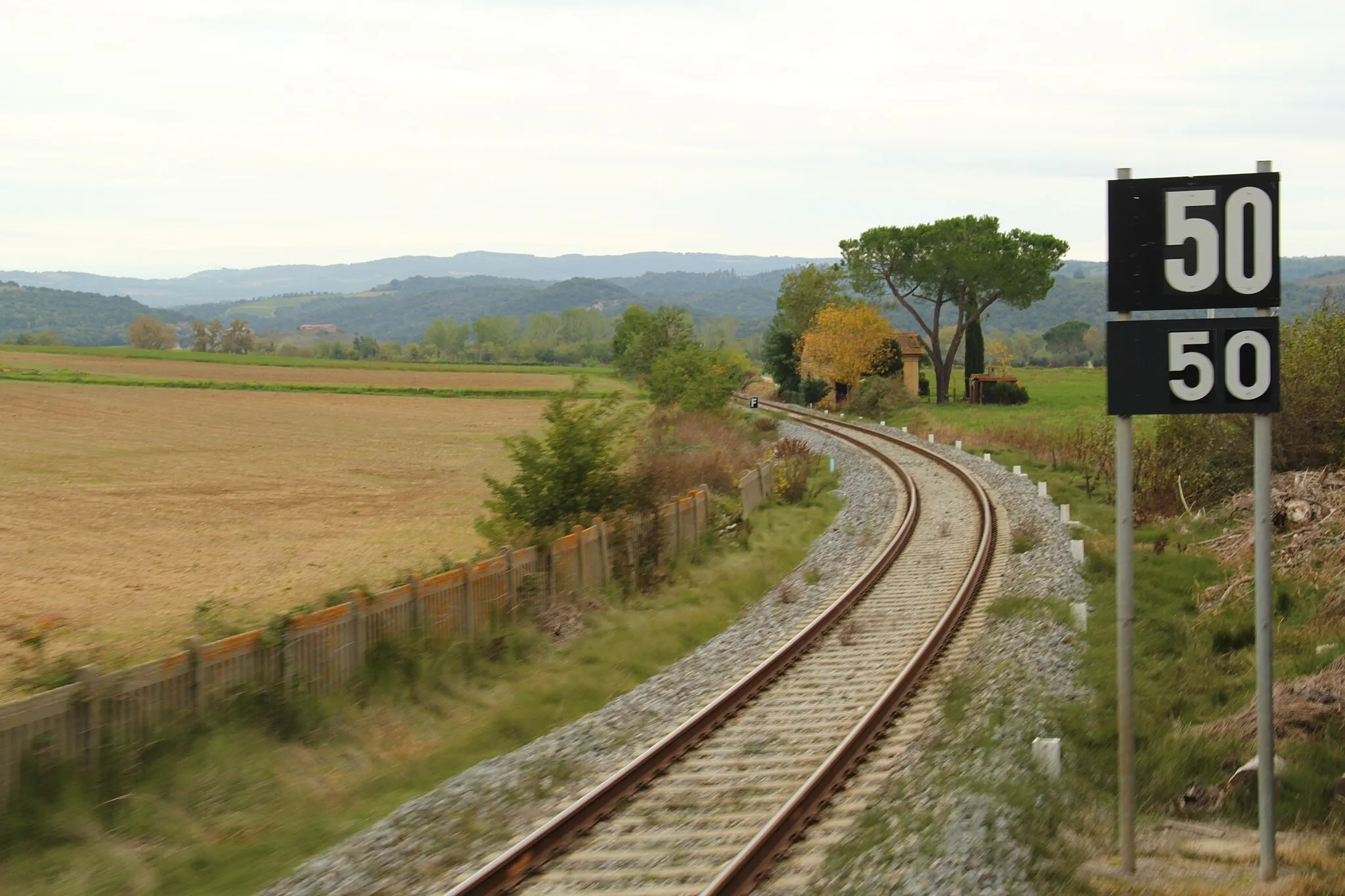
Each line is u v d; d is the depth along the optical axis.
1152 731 11.93
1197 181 8.28
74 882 8.99
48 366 130.75
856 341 81.81
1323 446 25.94
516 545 21.25
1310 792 9.91
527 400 105.25
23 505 37.91
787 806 9.54
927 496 34.22
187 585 24.41
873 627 18.25
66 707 10.34
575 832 9.64
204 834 10.18
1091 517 29.89
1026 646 15.80
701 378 58.72
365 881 8.70
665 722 13.47
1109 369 8.58
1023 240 84.94
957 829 8.62
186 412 82.56
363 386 115.56
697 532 27.64
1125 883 8.02
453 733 13.73
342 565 27.20
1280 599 17.97
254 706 12.38
